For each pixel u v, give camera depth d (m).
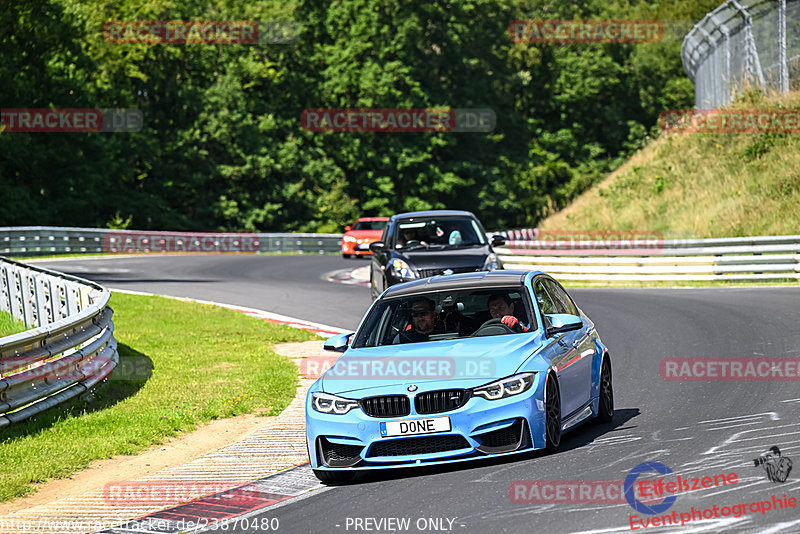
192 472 32.03
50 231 149.88
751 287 79.12
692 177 122.00
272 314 74.12
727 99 134.00
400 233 63.91
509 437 27.89
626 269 90.50
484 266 59.44
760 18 126.06
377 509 24.58
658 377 43.16
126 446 35.62
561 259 94.94
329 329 66.12
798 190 105.00
